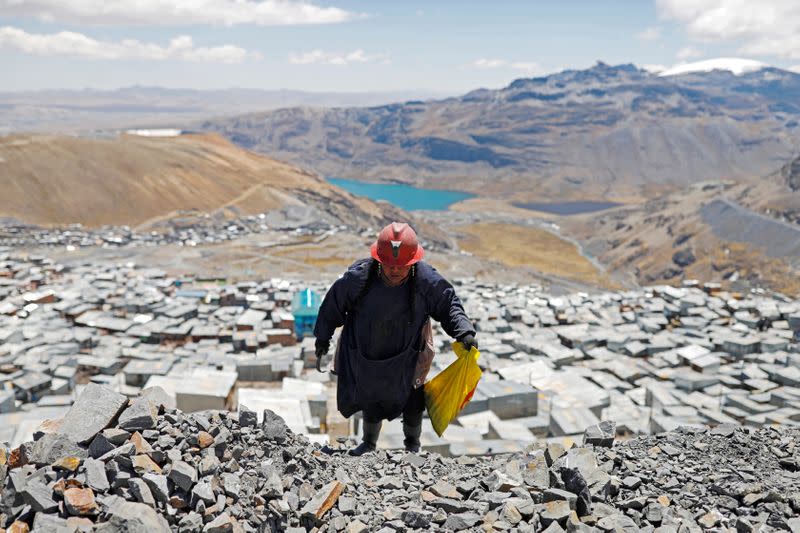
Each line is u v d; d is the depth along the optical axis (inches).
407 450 372.2
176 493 241.9
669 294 2529.5
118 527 206.4
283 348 1950.1
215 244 6466.5
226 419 303.1
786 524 241.4
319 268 5536.4
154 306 2507.4
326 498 258.8
